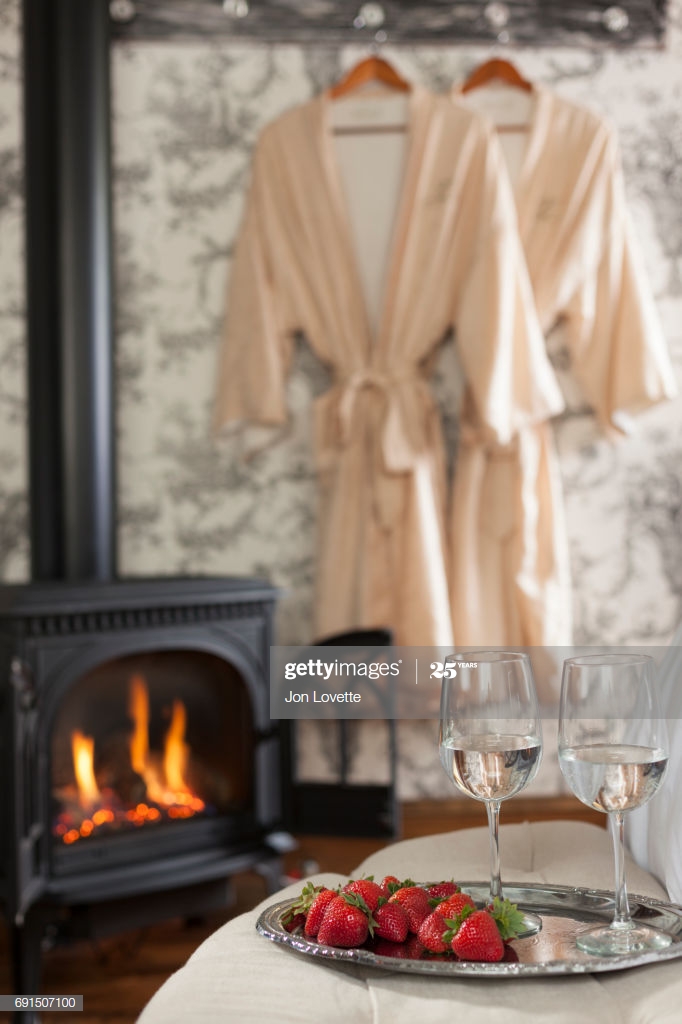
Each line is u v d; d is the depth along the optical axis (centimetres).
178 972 71
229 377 251
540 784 253
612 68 261
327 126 248
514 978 63
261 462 259
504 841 97
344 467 244
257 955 70
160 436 260
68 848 184
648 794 67
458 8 259
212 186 259
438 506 246
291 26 258
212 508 260
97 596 188
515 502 243
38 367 242
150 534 260
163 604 194
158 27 258
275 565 260
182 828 198
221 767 213
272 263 249
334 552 243
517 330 237
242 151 259
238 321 251
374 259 252
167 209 259
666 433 261
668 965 65
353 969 67
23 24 242
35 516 242
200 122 259
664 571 261
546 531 247
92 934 185
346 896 69
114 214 259
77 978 181
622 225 250
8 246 256
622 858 69
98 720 203
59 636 185
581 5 261
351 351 245
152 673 208
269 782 211
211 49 259
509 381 233
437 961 63
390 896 72
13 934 176
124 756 203
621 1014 60
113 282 250
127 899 190
